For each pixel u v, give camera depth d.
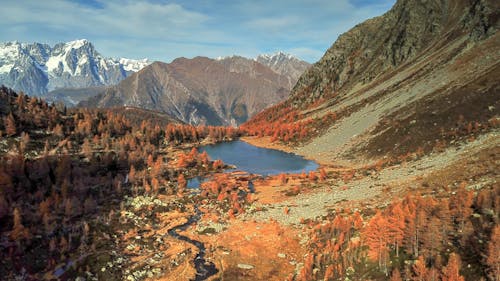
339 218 76.50
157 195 125.75
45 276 72.19
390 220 62.56
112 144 189.50
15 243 80.50
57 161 142.75
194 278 72.38
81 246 83.69
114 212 106.06
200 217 106.44
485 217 59.09
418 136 134.75
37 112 193.62
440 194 75.38
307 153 196.25
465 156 93.81
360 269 61.75
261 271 73.12
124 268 76.19
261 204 113.50
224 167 175.50
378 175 113.06
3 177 106.06
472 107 128.50
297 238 83.56
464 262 52.41
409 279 53.97
